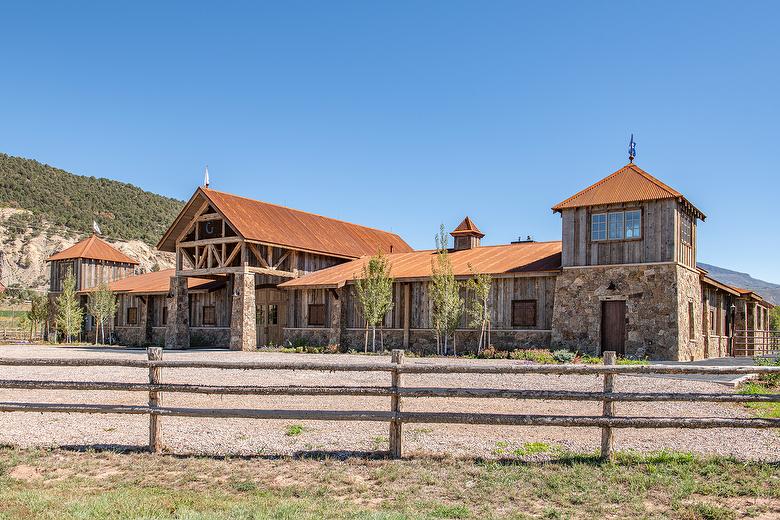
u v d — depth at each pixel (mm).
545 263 26766
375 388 8945
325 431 10344
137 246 94375
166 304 40188
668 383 15023
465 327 27531
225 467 8469
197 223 34469
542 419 8547
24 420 11328
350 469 8320
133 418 11516
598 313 24359
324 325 31719
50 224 92625
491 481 7746
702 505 6824
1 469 8398
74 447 9406
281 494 7449
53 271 48875
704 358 26453
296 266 34719
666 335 23078
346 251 37531
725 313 31141
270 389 9188
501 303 26734
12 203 96062
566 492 7352
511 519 6598
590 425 8453
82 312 45938
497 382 15594
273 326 34438
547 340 25594
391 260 33719
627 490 7383
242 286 31844
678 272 23328
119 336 42688
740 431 10031
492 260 29031
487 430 10422
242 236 31578
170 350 32906
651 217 23734
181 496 7363
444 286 26906
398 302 29516
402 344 29188
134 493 7465
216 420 11250
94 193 111625
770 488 7297
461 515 6723
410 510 6863
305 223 37812
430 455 8789
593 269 24625
